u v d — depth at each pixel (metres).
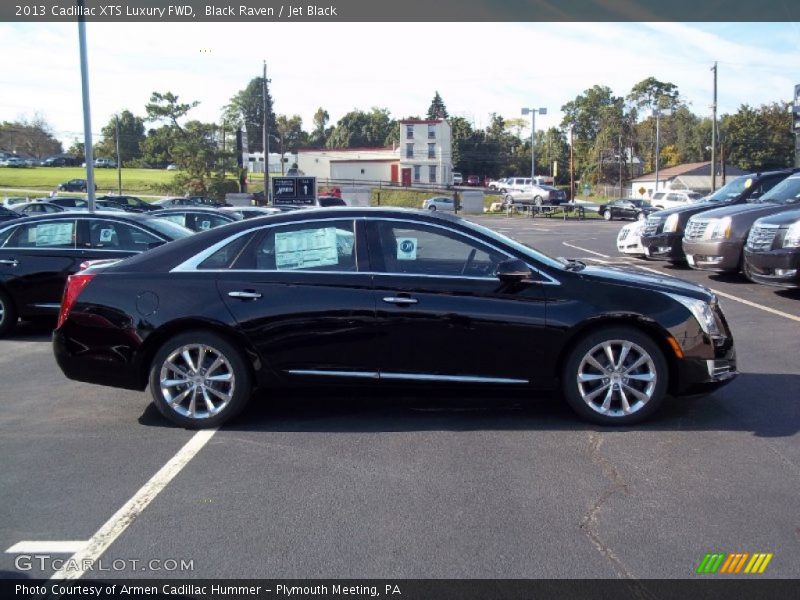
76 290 5.82
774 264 10.65
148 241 9.85
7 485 4.66
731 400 6.26
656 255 15.72
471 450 5.16
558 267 5.68
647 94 97.31
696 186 73.50
